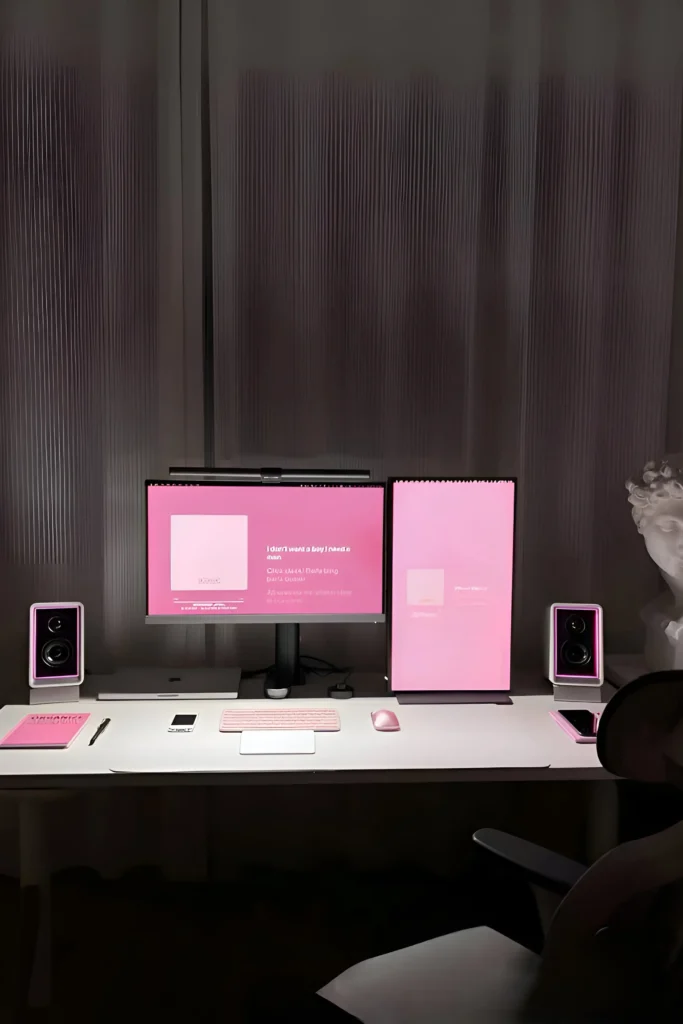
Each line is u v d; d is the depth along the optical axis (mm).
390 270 1845
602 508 1930
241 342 1831
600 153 1835
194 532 1691
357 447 1878
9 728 1497
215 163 1787
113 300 1797
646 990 807
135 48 1751
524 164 1832
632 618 1957
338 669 1914
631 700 785
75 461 1823
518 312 1863
